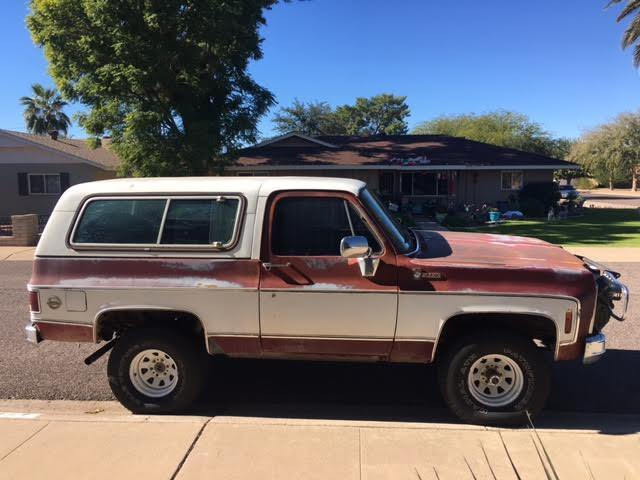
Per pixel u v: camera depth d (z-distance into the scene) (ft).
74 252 14.15
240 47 60.03
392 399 15.72
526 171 84.89
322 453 11.76
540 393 13.12
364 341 13.47
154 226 13.99
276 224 13.62
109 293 13.92
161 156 58.59
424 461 11.43
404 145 93.15
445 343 14.10
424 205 82.17
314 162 80.69
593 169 176.24
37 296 14.26
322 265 13.38
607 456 11.63
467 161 81.71
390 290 13.17
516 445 12.15
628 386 16.52
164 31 55.72
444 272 13.04
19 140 81.30
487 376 13.37
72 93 59.52
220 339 13.82
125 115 59.26
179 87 59.88
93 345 20.95
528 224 71.10
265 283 13.50
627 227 66.33
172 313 14.12
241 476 10.88
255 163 79.87
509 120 162.81
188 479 10.80
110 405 15.38
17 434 12.77
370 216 13.38
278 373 17.74
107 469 11.19
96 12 53.47
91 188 14.48
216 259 13.65
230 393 16.16
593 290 12.94
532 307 12.83
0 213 82.84
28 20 56.39
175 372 14.24
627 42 79.77
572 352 13.02
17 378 17.44
